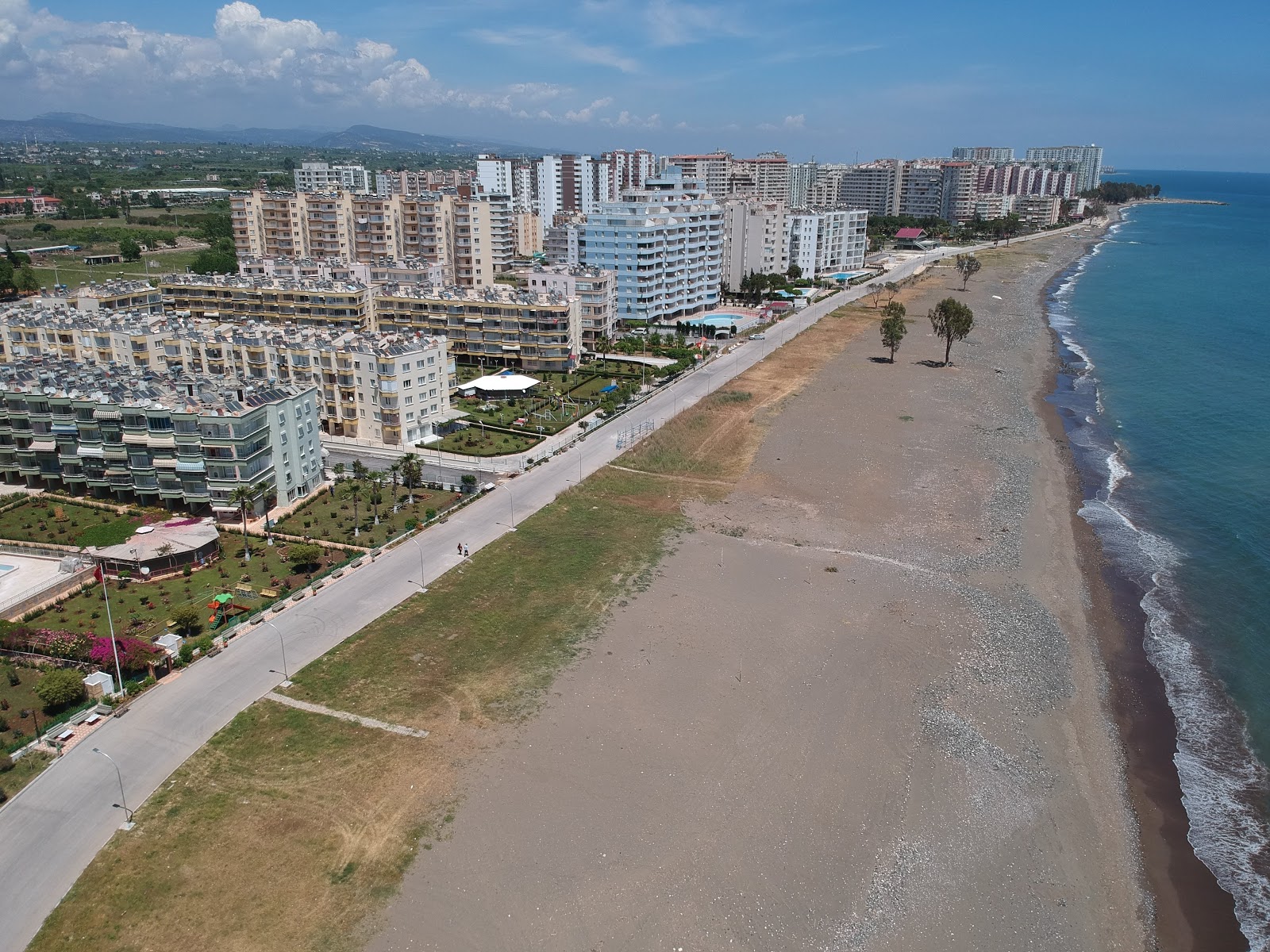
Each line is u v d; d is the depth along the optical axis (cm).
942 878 5556
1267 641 8412
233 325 14925
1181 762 6781
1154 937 5262
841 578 9362
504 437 13900
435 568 9419
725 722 6906
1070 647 8238
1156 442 14162
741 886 5391
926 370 18762
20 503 11131
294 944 4909
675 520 10794
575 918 5125
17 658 7625
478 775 6244
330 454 13225
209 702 7031
